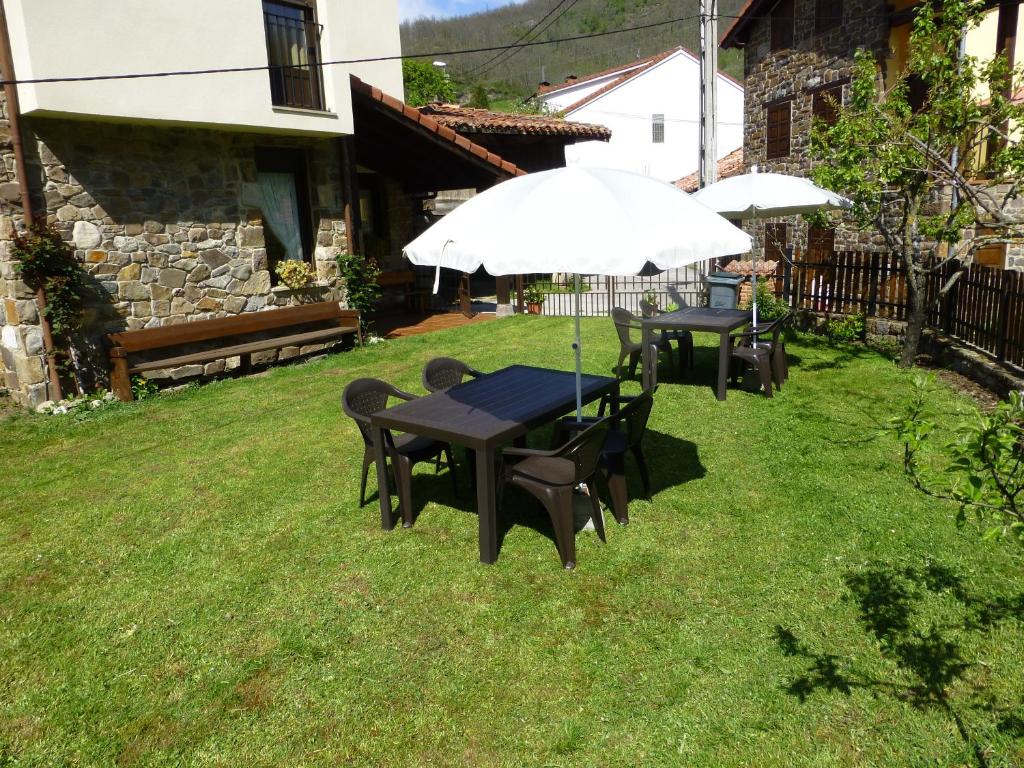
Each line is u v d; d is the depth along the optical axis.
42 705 3.10
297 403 7.69
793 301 11.16
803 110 15.84
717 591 3.75
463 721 2.93
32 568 4.29
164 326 8.45
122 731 2.94
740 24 17.89
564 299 14.29
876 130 7.35
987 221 8.38
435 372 5.67
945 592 3.63
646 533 4.41
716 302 11.52
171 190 8.48
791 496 4.82
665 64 33.06
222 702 3.10
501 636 3.46
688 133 33.97
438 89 42.34
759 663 3.18
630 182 3.85
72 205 7.64
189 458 6.10
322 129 9.45
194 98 7.96
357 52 11.88
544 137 16.81
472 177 13.65
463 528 4.59
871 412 6.51
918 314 7.89
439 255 3.59
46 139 7.37
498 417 4.31
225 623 3.66
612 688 3.08
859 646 3.26
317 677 3.23
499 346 10.21
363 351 10.27
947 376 7.63
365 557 4.27
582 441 3.92
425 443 4.82
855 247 14.23
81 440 6.69
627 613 3.60
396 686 3.15
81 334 7.84
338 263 10.57
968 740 2.70
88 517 4.98
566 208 3.46
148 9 7.45
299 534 4.61
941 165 6.86
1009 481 2.22
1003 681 2.99
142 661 3.38
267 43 9.08
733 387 7.64
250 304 9.46
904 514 4.47
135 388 8.12
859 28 13.41
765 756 2.68
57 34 6.82
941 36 7.07
